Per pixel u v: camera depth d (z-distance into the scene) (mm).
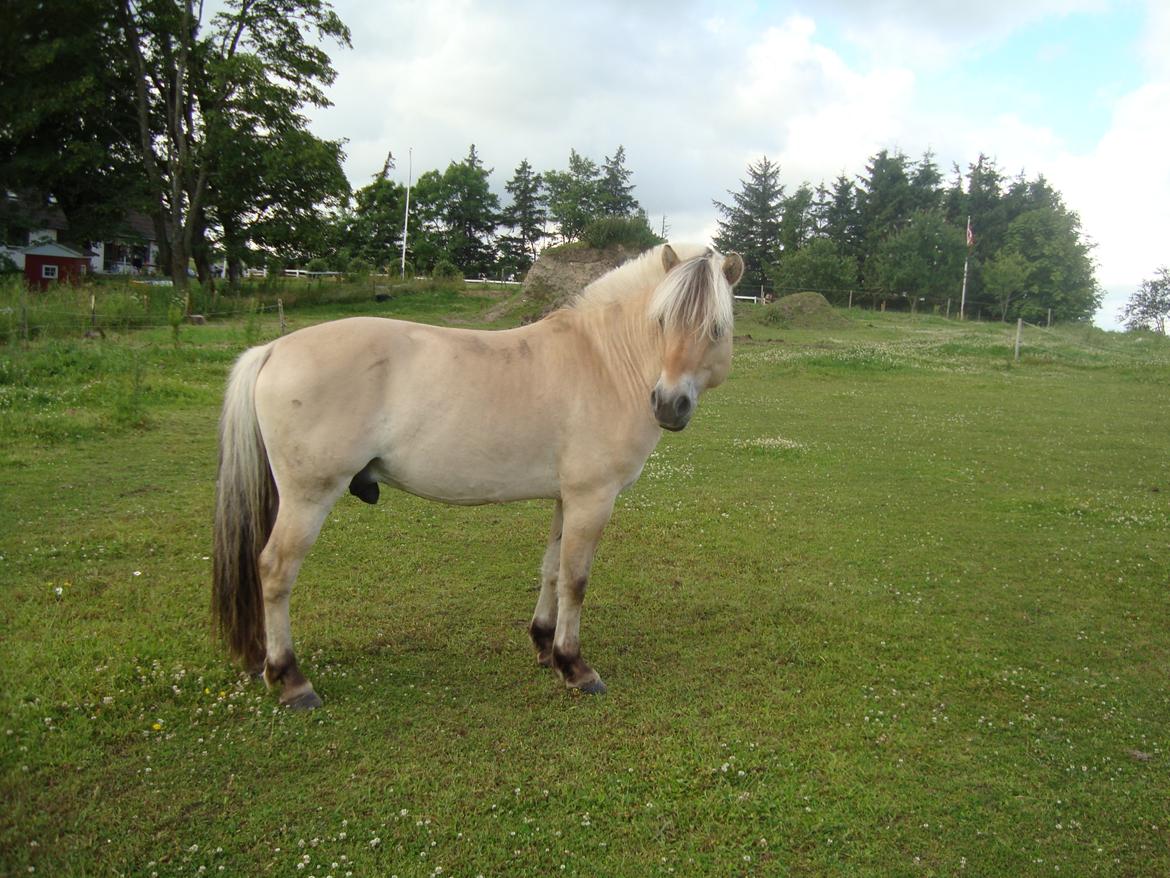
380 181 72125
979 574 6613
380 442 4035
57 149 31938
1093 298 57906
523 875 2967
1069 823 3412
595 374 4297
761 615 5559
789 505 8555
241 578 4168
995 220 64875
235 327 21734
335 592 5660
